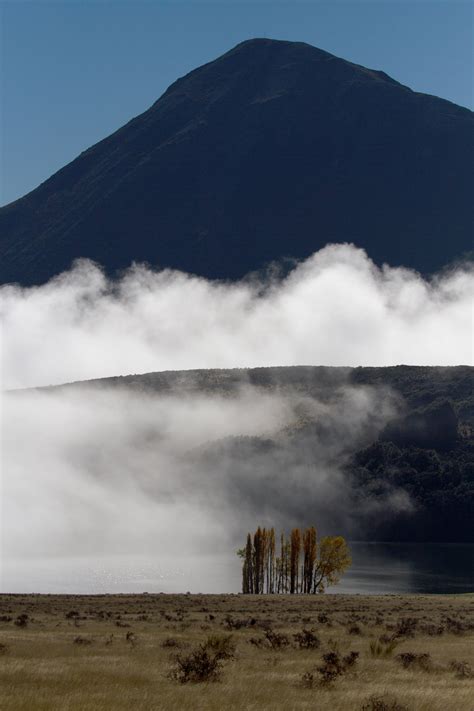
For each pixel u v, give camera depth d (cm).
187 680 4391
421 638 7975
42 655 5559
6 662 4953
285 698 3891
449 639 7919
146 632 7938
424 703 3716
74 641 6475
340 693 4050
